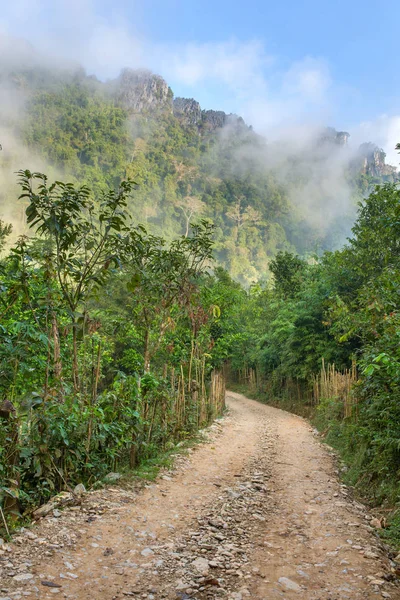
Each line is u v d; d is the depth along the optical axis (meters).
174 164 157.38
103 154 138.25
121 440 7.43
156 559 4.25
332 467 9.34
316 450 11.37
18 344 6.38
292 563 4.31
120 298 17.92
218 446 10.91
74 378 7.25
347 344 20.09
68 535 4.59
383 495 6.77
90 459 6.94
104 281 7.70
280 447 11.55
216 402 17.20
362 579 3.96
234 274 117.75
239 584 3.82
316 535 5.10
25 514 5.20
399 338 6.89
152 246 11.04
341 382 15.36
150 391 9.48
